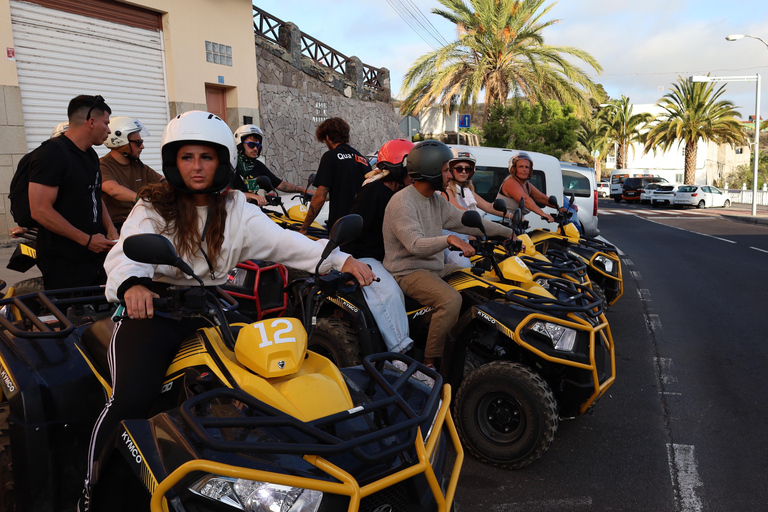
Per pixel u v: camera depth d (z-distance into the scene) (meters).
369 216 4.20
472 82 28.05
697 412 4.74
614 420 4.57
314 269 2.68
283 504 1.83
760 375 5.61
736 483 3.63
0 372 2.72
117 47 11.16
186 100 12.56
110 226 4.67
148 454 1.92
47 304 3.05
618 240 17.83
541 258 5.31
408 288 4.04
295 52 17.31
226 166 2.42
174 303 2.29
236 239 2.60
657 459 3.93
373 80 23.41
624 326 7.41
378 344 3.97
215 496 1.83
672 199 38.56
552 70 29.05
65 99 10.27
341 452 1.87
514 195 6.57
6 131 9.15
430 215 4.18
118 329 2.49
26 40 9.56
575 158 56.59
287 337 2.27
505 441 3.68
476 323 4.02
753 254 14.61
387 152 4.17
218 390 2.02
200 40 12.88
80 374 2.69
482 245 4.08
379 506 2.02
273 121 16.09
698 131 45.12
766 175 67.06
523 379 3.57
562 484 3.59
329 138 5.96
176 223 2.49
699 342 6.72
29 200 3.93
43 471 2.59
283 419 1.92
